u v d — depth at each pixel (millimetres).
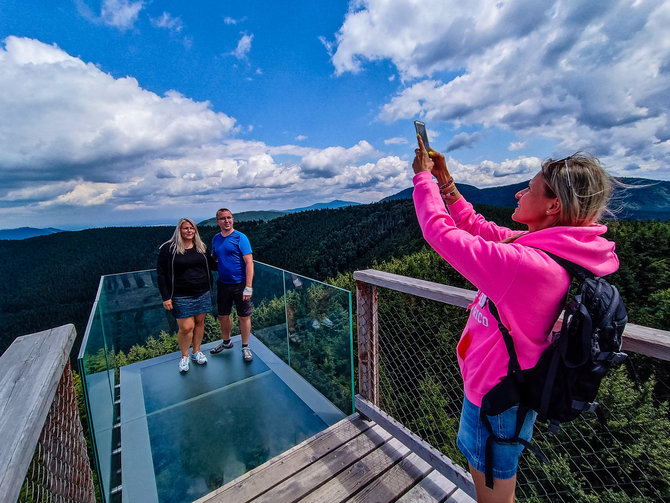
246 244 3107
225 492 1663
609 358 756
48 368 1050
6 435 765
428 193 974
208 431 2322
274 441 2217
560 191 826
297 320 2842
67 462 1177
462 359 1054
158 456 2121
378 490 1646
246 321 3201
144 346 3512
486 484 940
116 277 3256
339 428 2061
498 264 781
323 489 1662
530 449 877
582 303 759
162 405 2600
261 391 2742
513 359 844
